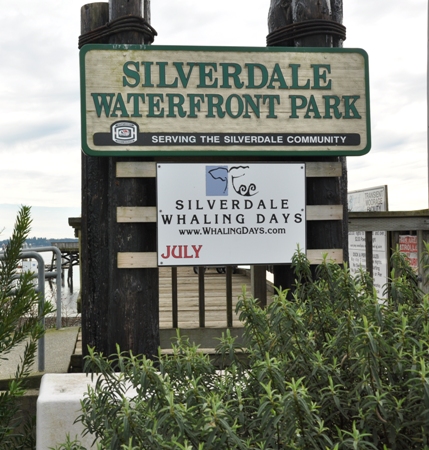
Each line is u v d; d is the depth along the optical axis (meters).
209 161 4.54
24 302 3.07
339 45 4.80
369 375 2.12
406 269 2.97
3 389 4.39
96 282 4.68
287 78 4.55
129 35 4.46
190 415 1.90
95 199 4.66
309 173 4.63
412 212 5.94
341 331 2.26
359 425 2.03
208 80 4.46
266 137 4.52
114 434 2.00
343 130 4.61
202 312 5.08
